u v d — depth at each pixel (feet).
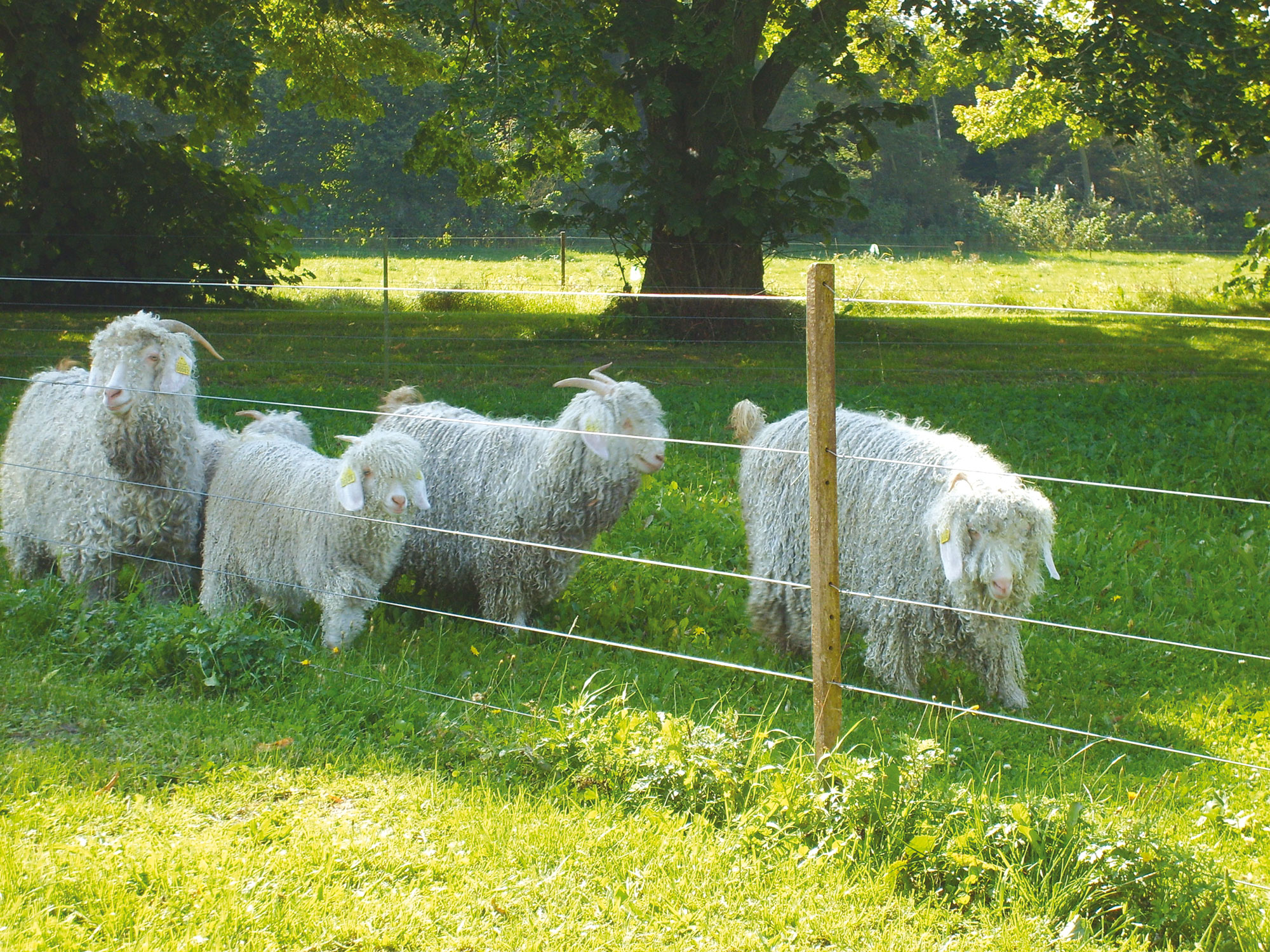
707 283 51.06
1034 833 11.30
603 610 19.76
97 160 60.59
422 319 56.65
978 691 16.94
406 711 14.76
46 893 10.39
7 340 44.42
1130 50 43.32
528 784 13.03
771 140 47.37
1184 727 15.60
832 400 11.77
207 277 62.69
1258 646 18.56
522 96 41.42
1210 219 182.39
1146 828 11.43
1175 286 77.71
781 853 11.50
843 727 15.25
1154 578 21.50
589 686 16.33
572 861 11.31
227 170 66.23
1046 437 31.42
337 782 12.96
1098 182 201.77
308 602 18.78
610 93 56.75
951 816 11.64
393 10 45.57
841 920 10.46
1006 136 85.81
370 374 40.50
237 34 45.91
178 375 18.58
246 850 11.43
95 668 15.93
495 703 15.53
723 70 47.37
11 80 50.47
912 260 110.63
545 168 60.39
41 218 57.26
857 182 168.25
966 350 49.19
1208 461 28.99
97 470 18.66
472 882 10.95
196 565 20.03
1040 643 18.71
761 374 40.96
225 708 14.88
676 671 16.88
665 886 10.91
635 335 50.29
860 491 16.85
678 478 28.22
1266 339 56.24
